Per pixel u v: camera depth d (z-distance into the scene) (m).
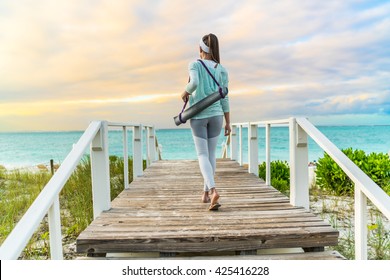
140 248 2.49
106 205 3.40
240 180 5.32
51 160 10.54
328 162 7.17
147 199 3.96
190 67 3.21
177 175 6.20
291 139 3.51
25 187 8.63
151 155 9.23
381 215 5.23
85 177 7.61
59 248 2.06
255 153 5.96
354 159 7.40
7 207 5.84
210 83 3.27
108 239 2.48
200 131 3.31
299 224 2.81
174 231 2.66
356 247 2.26
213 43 3.37
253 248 2.53
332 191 7.08
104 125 3.43
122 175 7.87
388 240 4.02
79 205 5.59
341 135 55.75
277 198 3.90
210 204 3.53
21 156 47.97
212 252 2.69
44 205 1.80
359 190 2.21
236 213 3.22
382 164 6.85
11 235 1.49
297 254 2.51
